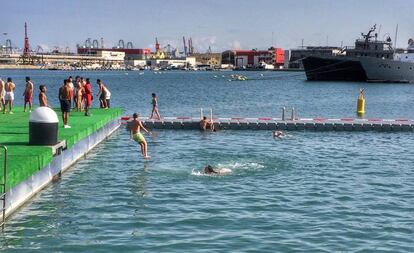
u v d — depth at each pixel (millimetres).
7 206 15180
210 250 12438
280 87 122562
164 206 16422
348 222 14828
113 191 18453
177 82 154250
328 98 85312
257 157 25734
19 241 13188
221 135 34719
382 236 13664
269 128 38281
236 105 69062
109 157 25562
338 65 133000
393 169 23297
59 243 13039
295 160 25062
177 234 13641
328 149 29172
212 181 20031
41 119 19234
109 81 158500
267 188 18938
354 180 20688
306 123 38438
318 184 19797
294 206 16500
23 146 19109
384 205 16797
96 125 27719
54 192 18281
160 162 24141
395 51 131125
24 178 15664
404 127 38531
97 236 13531
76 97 34906
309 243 13008
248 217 15195
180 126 38031
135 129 24922
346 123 38531
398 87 117938
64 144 20734
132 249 12555
